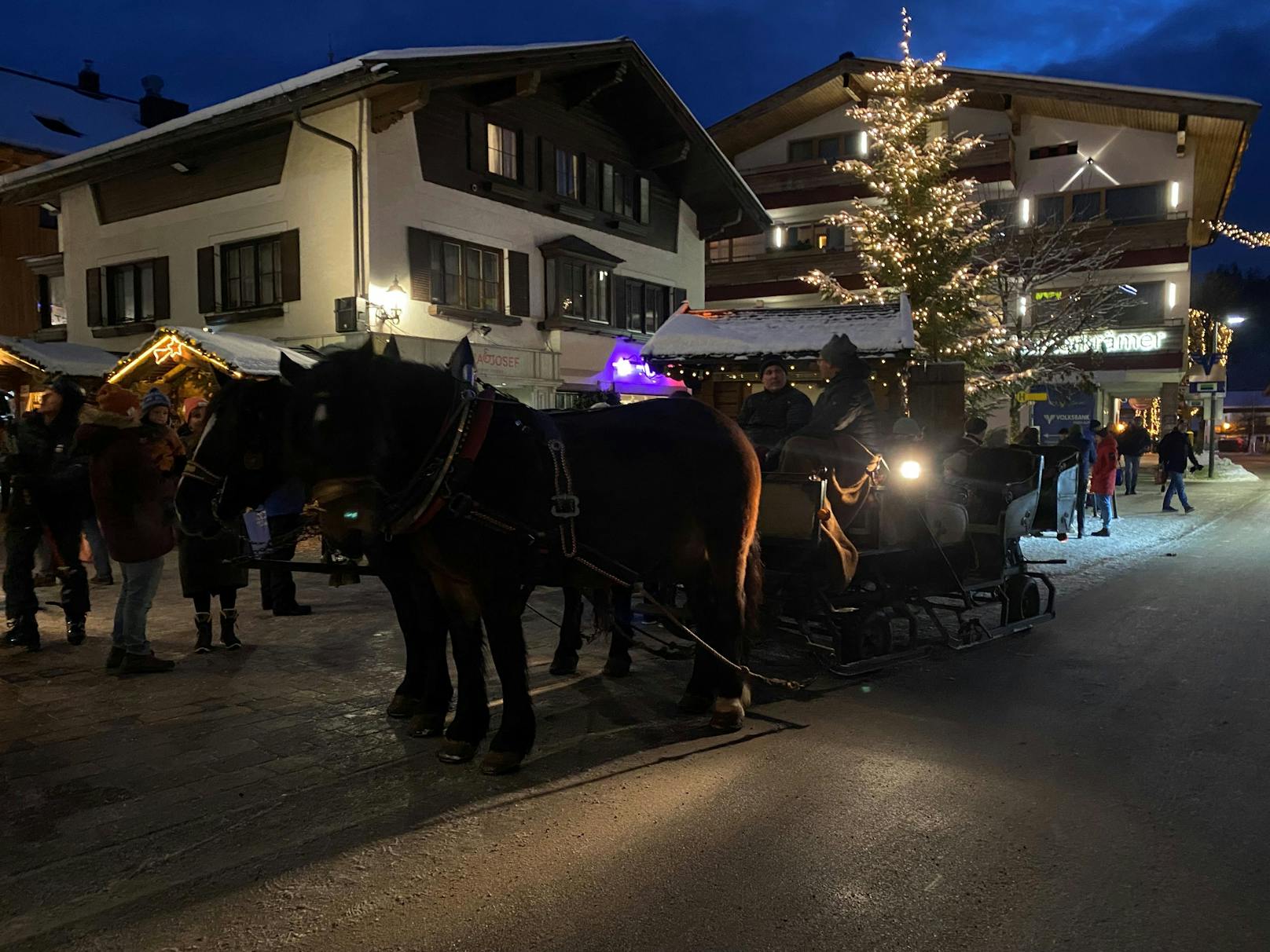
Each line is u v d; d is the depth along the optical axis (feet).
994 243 71.82
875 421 19.42
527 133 56.13
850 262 93.91
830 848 11.20
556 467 13.73
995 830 11.70
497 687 18.80
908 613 20.08
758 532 18.17
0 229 77.92
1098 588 30.12
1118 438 70.49
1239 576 32.22
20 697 17.70
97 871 10.82
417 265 49.16
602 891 10.23
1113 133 93.15
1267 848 11.23
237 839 11.64
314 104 45.14
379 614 25.71
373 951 9.12
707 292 100.99
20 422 21.30
